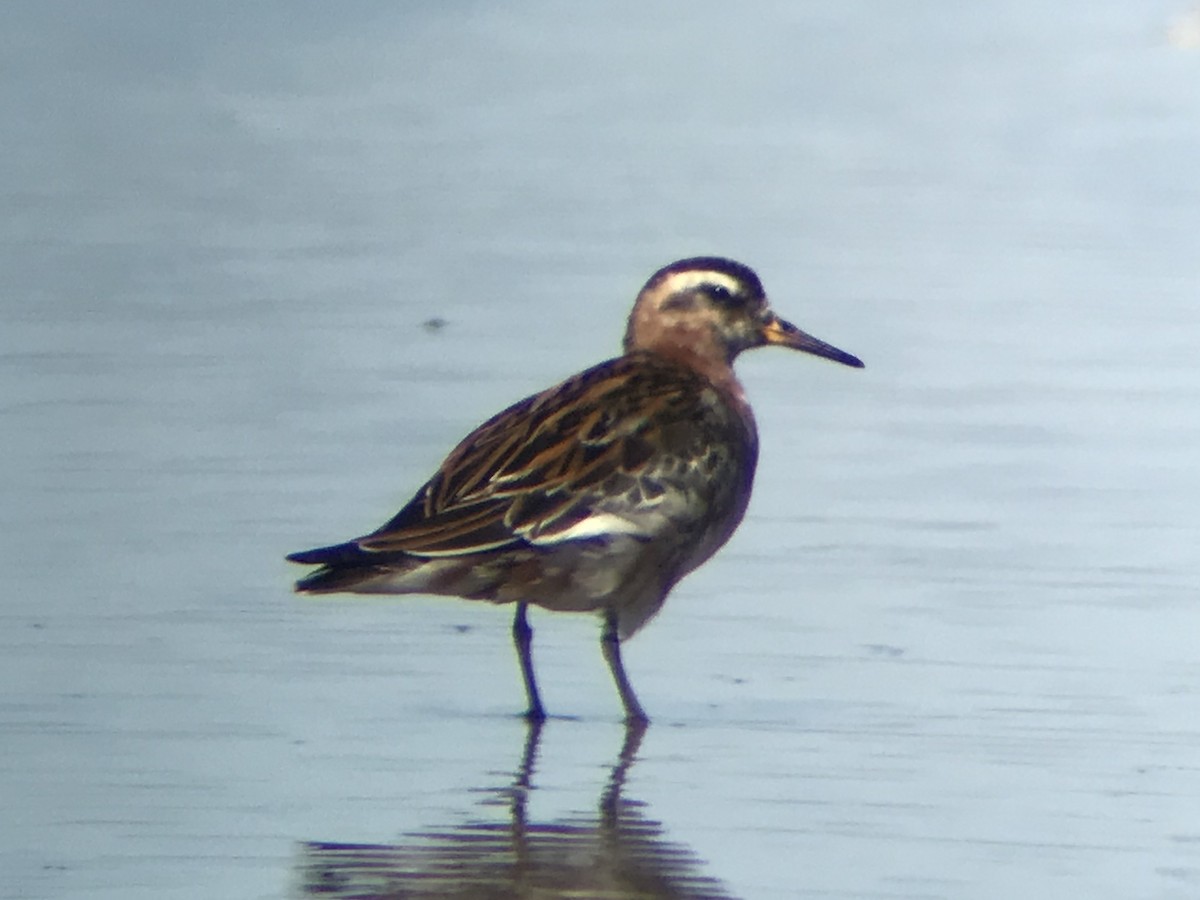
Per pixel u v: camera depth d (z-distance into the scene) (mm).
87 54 30734
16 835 10445
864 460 17266
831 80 31484
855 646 13695
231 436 17375
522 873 10125
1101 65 32438
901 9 35562
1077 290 22109
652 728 12445
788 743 12094
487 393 18594
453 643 13734
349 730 12148
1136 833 10727
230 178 25953
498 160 27031
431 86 30453
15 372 18844
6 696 12398
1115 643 13664
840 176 26703
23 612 13766
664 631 13992
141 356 19391
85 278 21844
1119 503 16281
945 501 16328
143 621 13727
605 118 29188
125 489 16094
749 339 14664
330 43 32031
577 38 33281
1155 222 24844
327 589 12547
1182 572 14883
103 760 11500
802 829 10766
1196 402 18719
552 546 12953
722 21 34750
